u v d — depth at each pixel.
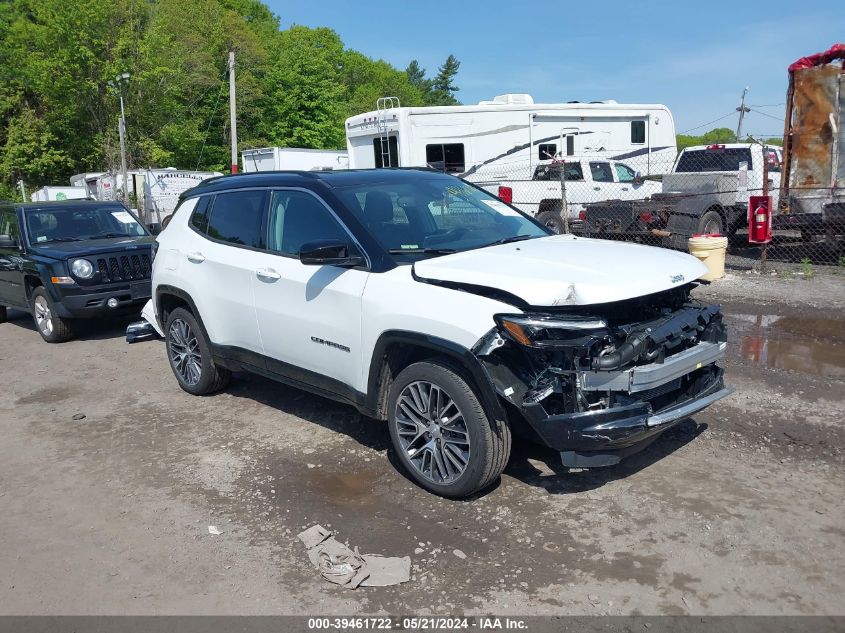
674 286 4.02
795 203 12.49
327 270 4.76
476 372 3.85
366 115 15.98
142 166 37.59
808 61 12.14
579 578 3.43
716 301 9.59
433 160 15.46
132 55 36.09
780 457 4.63
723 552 3.58
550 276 3.86
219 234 5.84
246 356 5.62
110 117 36.78
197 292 5.93
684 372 4.01
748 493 4.17
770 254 13.45
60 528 4.18
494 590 3.37
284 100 46.19
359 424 5.59
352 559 3.64
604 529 3.85
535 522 3.95
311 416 5.82
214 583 3.54
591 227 14.54
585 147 17.17
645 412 3.82
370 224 4.72
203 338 6.12
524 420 3.91
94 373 7.58
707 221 13.40
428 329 4.06
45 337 9.31
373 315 4.39
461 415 4.06
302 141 46.69
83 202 10.54
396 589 3.42
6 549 3.97
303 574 3.59
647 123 18.16
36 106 40.34
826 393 5.79
